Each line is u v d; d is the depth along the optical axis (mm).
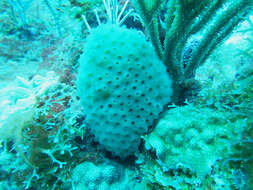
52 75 438
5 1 742
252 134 232
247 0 278
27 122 324
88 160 345
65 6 728
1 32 675
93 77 326
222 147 244
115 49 322
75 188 318
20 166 308
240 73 304
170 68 387
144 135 337
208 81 364
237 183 221
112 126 331
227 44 388
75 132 350
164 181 277
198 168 251
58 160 327
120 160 384
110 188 323
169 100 354
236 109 269
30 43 666
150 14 324
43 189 312
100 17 644
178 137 284
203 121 277
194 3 279
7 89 429
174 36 328
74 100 386
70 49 499
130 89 321
